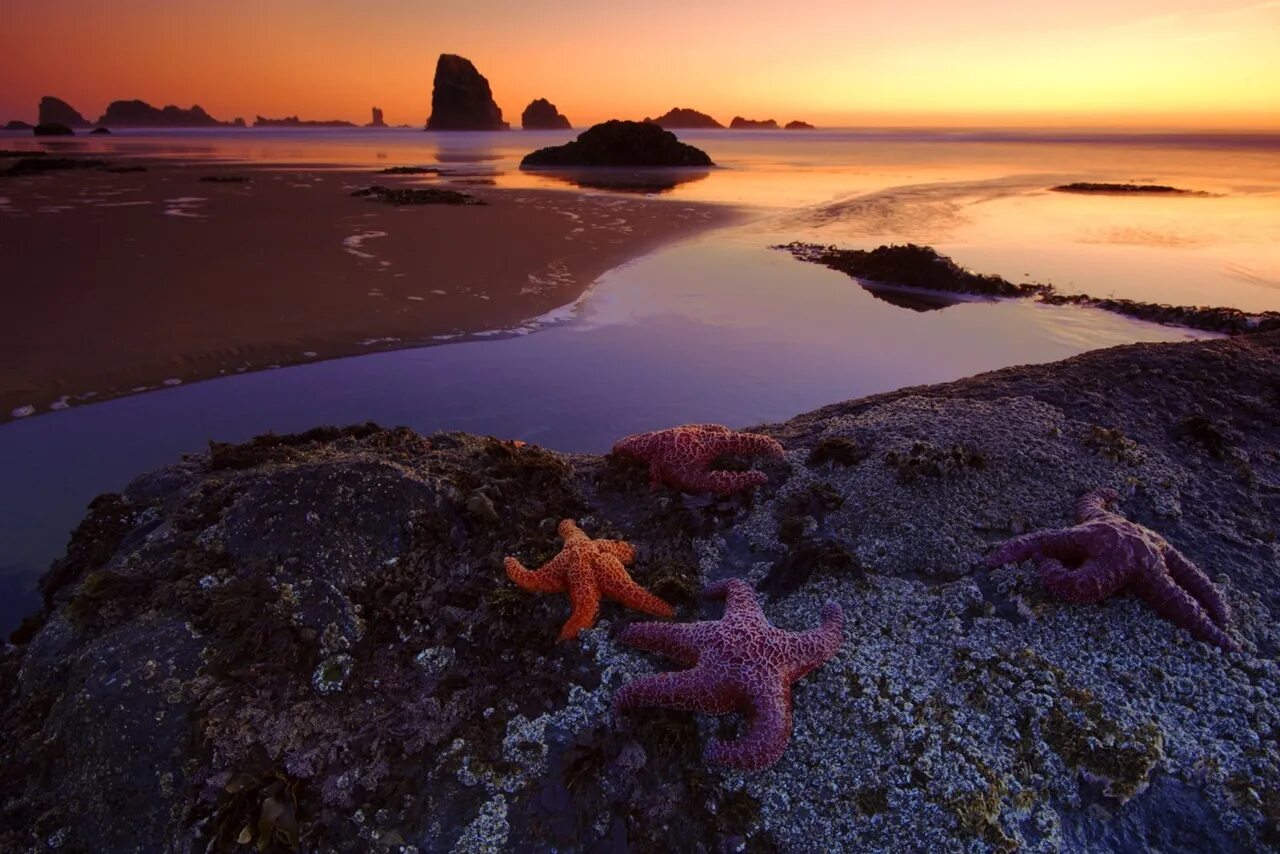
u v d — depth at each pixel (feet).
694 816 1.83
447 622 2.25
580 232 10.55
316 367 5.28
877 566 2.49
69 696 2.01
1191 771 1.82
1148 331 6.76
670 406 4.85
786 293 7.63
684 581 2.43
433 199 13.89
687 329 6.33
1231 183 20.07
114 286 6.97
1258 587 2.40
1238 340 4.21
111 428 4.40
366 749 1.92
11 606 3.01
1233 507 2.79
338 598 2.22
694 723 1.99
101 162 22.41
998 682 2.02
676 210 13.34
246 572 2.25
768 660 1.90
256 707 1.95
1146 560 2.19
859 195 16.40
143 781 1.84
